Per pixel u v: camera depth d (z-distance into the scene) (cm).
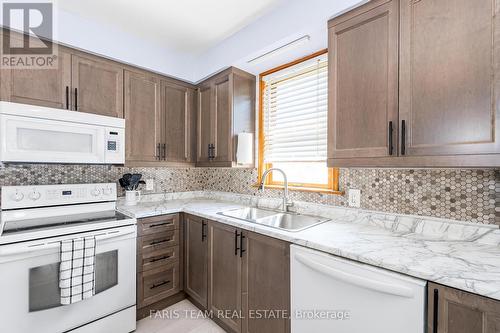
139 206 218
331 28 143
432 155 105
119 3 169
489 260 96
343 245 114
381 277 96
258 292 151
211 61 233
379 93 122
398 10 116
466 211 121
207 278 192
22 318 134
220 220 176
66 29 176
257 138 236
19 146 152
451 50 101
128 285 176
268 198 218
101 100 194
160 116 231
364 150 127
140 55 215
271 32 177
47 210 179
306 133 200
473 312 78
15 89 158
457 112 99
